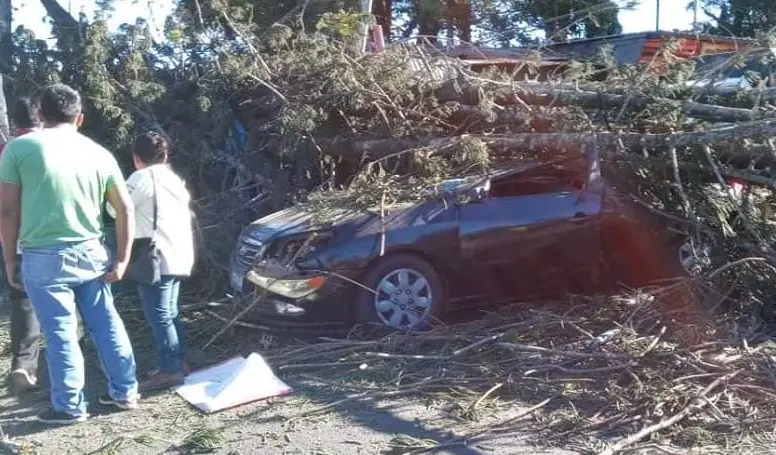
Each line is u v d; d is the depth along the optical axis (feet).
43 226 16.30
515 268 23.17
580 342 19.70
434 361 19.63
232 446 15.87
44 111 16.71
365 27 33.91
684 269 24.08
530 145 24.26
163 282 18.67
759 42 23.25
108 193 16.96
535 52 28.25
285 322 21.95
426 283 22.47
